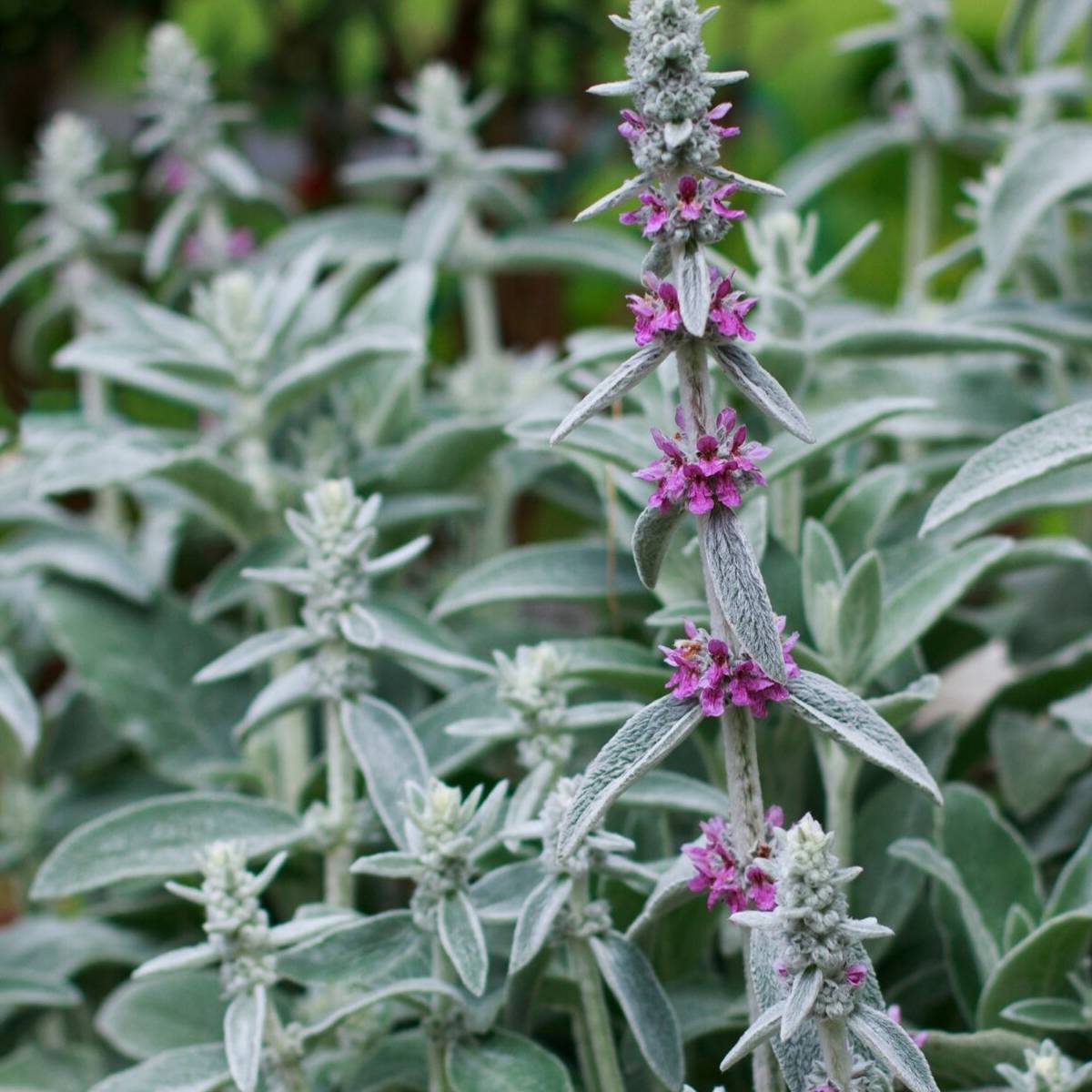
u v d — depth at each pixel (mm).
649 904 836
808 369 1013
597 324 2283
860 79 2252
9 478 1185
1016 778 1047
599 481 1017
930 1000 975
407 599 1121
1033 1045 874
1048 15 1321
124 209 2133
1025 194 1064
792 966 766
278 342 1124
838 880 763
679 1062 856
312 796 1013
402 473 1107
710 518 783
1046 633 1214
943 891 952
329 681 943
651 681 944
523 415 1082
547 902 850
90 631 1128
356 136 2059
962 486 854
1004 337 1007
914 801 981
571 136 2023
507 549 1392
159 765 1104
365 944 880
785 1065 798
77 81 2145
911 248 1535
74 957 1054
